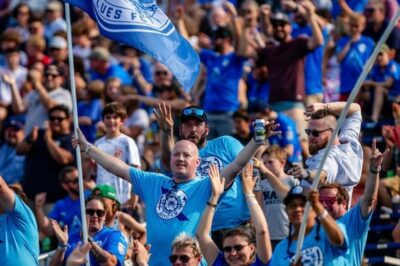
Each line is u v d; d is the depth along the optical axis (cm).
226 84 2697
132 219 2077
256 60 2658
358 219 1697
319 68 2614
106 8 1877
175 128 2650
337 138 1888
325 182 1844
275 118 2464
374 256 2273
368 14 2641
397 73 2575
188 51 1889
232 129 2683
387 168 2322
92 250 1838
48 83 2761
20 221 1788
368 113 2575
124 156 2234
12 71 3052
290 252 1697
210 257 1758
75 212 2291
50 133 2488
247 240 1722
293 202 1694
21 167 2577
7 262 1780
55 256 1845
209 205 1769
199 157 1920
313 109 1889
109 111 2236
